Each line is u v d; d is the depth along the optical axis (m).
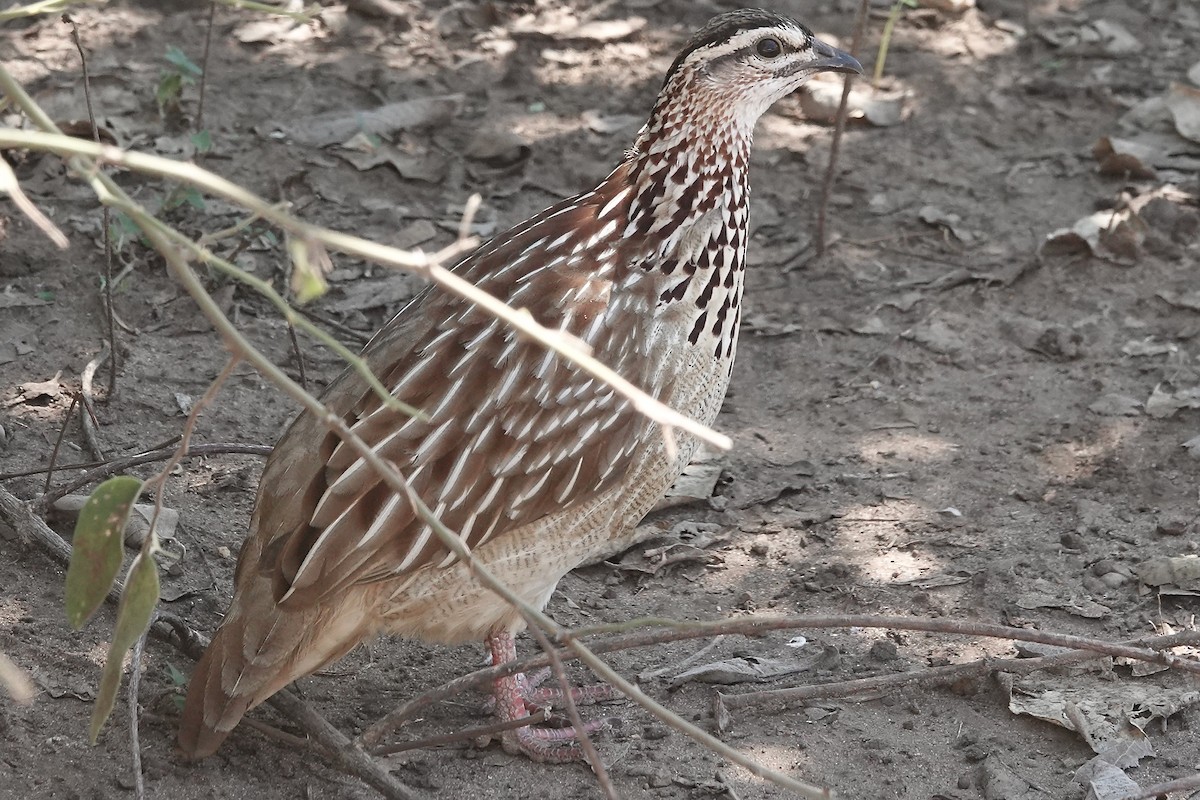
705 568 9.17
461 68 14.73
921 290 12.09
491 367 7.09
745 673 8.12
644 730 7.74
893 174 13.61
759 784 7.32
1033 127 14.32
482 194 12.94
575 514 7.33
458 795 7.22
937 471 10.03
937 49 15.54
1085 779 7.29
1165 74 15.15
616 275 7.44
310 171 12.88
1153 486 9.73
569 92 14.51
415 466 6.89
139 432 9.77
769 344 11.52
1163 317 11.66
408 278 11.77
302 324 4.68
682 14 15.93
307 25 15.05
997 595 8.77
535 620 5.50
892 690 8.06
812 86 14.48
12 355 10.34
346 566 6.73
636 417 7.32
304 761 7.29
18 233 11.48
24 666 7.60
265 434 9.93
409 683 8.06
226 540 8.91
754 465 10.12
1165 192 13.14
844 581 8.95
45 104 12.86
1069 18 16.17
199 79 13.88
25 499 8.84
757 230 12.87
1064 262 12.34
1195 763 7.45
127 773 7.04
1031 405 10.71
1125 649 7.17
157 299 11.13
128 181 12.31
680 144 7.54
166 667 7.69
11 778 6.92
